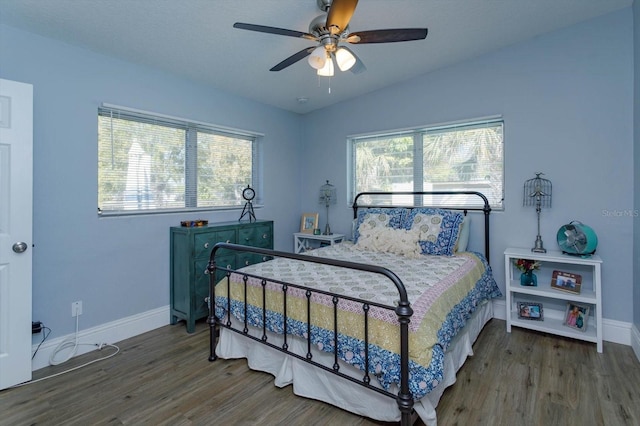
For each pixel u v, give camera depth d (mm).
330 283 1989
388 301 1671
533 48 2842
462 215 3014
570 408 1761
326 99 3918
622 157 2516
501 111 3000
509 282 2758
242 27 1832
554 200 2783
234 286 2260
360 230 3324
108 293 2598
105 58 2555
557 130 2758
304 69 3066
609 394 1878
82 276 2451
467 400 1840
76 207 2414
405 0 2203
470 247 3197
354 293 1801
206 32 2348
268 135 3980
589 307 2660
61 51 2326
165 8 2059
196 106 3193
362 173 3957
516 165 2947
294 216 4352
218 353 2354
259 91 3518
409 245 2871
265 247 3541
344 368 1757
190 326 2812
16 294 2006
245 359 2318
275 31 1880
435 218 3008
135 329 2754
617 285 2551
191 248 2818
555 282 2678
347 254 2955
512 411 1741
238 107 3607
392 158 3705
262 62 2848
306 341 1906
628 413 1713
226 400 1865
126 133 2730
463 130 3252
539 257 2586
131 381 2062
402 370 1429
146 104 2805
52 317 2307
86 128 2455
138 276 2783
